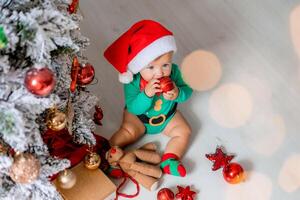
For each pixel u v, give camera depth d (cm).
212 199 185
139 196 186
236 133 200
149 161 189
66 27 133
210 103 208
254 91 211
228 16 233
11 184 152
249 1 238
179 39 226
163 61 174
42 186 151
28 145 145
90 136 165
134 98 184
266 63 219
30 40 125
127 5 234
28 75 129
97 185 174
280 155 194
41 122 153
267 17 233
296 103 207
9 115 127
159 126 194
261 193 186
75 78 153
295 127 200
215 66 217
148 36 170
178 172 185
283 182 188
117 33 226
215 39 226
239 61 219
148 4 236
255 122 202
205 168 192
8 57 130
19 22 125
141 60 172
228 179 183
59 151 174
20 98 132
